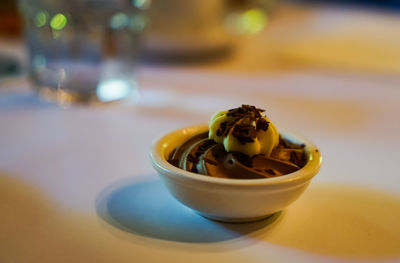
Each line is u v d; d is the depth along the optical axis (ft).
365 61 2.79
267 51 2.98
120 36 1.91
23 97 1.95
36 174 1.32
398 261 1.04
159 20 2.63
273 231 1.11
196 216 1.15
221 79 2.35
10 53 2.54
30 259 1.02
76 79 1.88
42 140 1.54
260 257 1.04
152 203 1.20
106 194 1.24
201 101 1.98
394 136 1.68
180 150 1.18
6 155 1.43
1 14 3.03
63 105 1.87
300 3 5.29
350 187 1.30
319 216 1.17
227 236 1.09
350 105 1.99
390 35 3.62
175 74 2.41
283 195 1.07
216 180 1.04
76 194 1.24
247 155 1.12
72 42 1.86
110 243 1.07
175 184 1.08
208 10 2.76
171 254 1.04
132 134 1.62
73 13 1.81
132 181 1.30
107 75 1.91
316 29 3.79
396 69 2.63
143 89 2.13
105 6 1.82
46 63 1.89
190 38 2.63
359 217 1.17
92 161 1.41
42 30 1.85
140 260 1.03
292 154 1.16
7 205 1.19
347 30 3.78
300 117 1.83
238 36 2.99
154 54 2.54
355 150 1.54
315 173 1.09
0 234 1.09
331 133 1.68
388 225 1.15
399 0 6.10
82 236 1.09
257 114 1.16
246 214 1.09
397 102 2.07
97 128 1.66
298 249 1.06
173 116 1.80
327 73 2.53
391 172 1.40
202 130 1.26
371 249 1.07
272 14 4.32
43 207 1.18
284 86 2.27
